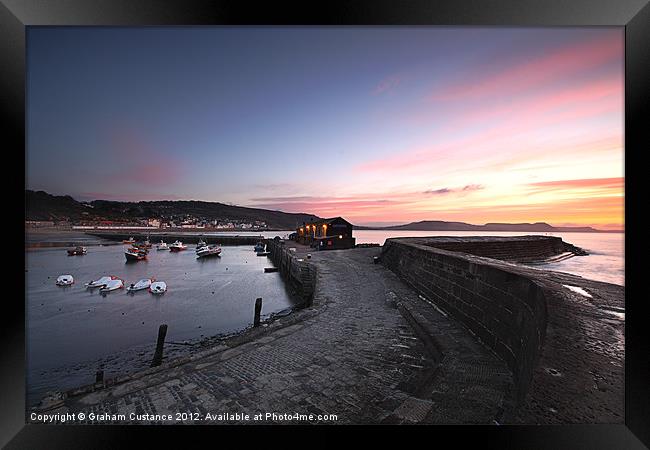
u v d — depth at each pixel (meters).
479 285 6.57
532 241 24.38
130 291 26.80
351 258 23.20
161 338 10.24
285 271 29.67
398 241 17.12
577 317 3.23
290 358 6.15
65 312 20.19
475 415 3.43
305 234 46.28
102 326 16.92
